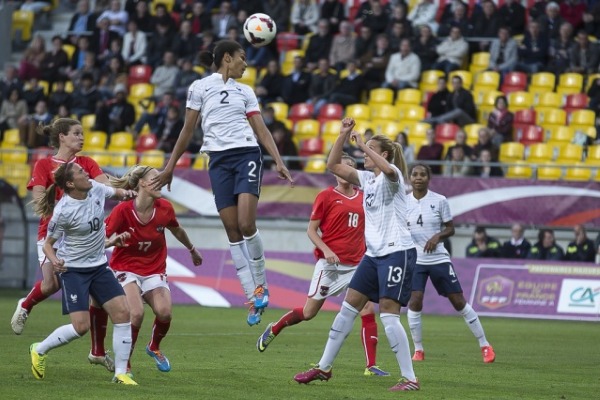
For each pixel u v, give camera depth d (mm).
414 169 39188
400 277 27812
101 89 83188
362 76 79250
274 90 80500
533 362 38188
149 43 86562
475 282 63812
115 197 28547
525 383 31281
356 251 34156
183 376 30656
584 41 78500
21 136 79875
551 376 33469
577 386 30797
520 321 60281
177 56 85062
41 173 32031
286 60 86125
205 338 44812
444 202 39031
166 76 82438
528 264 62906
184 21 85750
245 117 29469
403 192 28094
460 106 74625
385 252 27844
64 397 25172
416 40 81250
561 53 78812
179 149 29734
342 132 28000
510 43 79438
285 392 27375
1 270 73875
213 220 71438
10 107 83500
